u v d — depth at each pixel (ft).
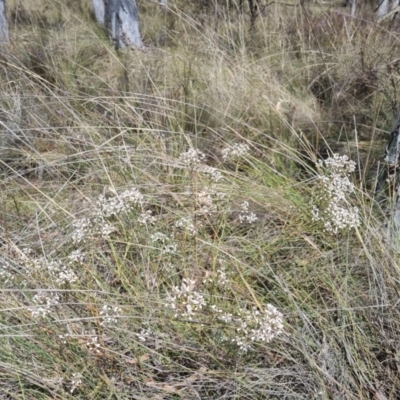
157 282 5.67
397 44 12.74
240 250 6.16
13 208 7.55
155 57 12.34
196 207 6.33
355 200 6.91
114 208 5.89
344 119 10.27
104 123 9.21
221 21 14.49
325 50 13.34
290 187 7.25
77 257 5.39
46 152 8.83
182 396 4.69
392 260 5.37
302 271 5.99
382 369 4.84
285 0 17.33
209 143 9.09
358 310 5.32
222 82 10.68
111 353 4.87
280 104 9.82
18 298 5.67
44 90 10.18
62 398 4.46
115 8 15.29
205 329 4.90
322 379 4.65
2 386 4.84
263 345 4.68
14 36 14.15
